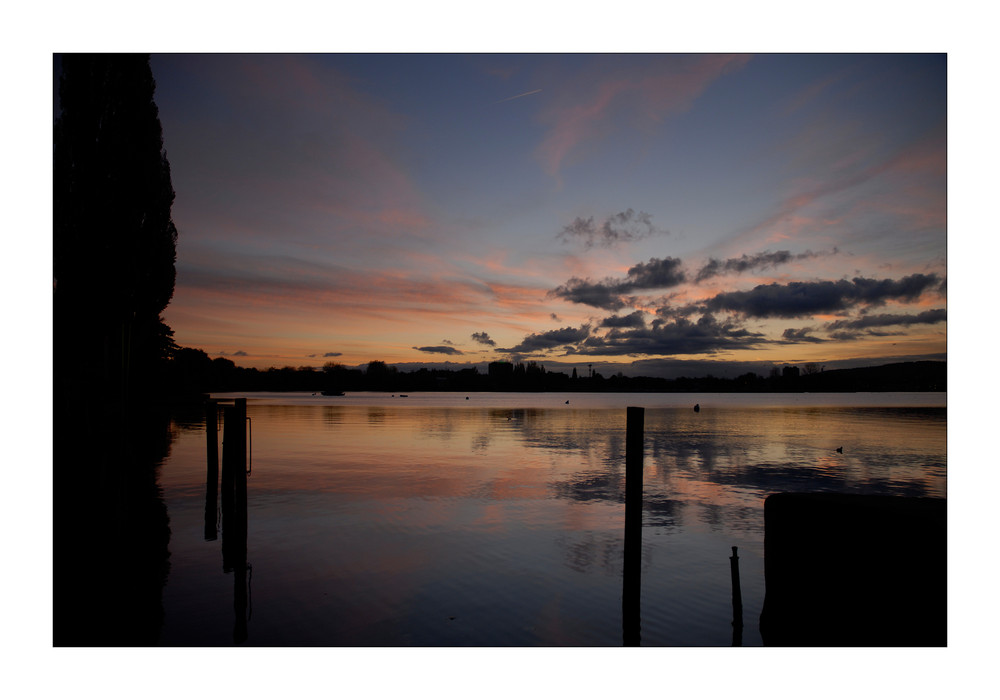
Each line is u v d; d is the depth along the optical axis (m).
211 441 16.58
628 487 9.54
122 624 8.71
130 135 33.72
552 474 23.81
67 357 31.34
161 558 11.96
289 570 11.27
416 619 9.08
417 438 39.56
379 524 14.95
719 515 16.44
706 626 9.00
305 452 30.89
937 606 7.15
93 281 32.16
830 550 8.05
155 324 38.44
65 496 18.08
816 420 63.97
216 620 8.94
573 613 9.39
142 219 35.22
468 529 14.51
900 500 8.25
